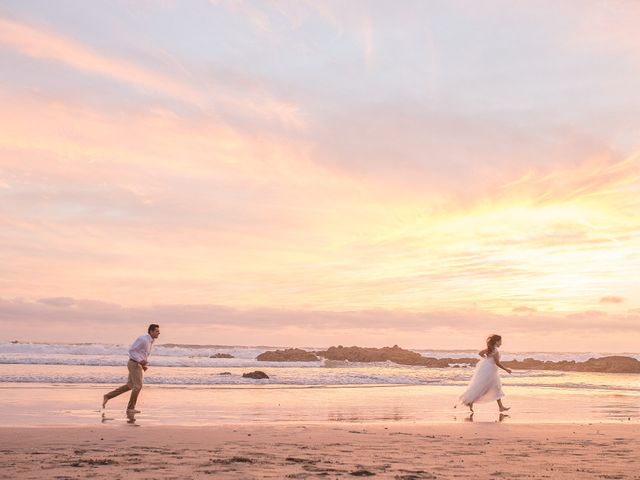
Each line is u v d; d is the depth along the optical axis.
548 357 97.88
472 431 11.02
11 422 11.51
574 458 7.91
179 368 35.50
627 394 24.09
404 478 6.16
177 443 8.70
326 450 8.23
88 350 50.59
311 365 46.22
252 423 12.36
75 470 6.30
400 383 28.73
